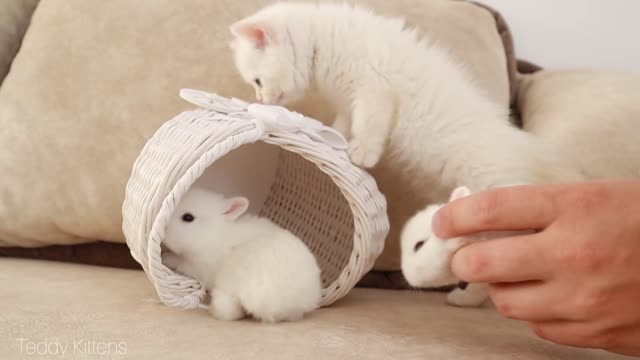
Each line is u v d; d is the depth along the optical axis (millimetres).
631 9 972
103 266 810
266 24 750
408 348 591
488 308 702
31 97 803
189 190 695
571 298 538
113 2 827
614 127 772
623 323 531
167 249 695
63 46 814
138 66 801
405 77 750
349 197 668
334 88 771
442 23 849
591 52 989
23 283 703
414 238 625
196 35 809
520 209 551
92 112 793
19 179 783
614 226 533
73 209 782
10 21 891
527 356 585
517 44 997
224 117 649
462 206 569
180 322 628
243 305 648
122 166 779
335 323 642
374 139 729
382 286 793
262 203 824
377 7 843
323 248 763
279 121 640
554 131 793
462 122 756
